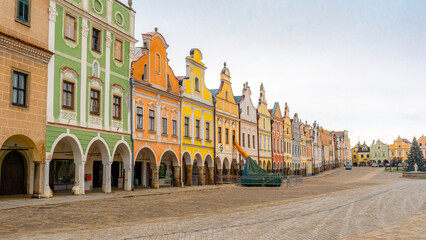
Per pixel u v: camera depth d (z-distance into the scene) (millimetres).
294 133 83000
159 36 36000
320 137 115688
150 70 34375
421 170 118312
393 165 154500
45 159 22953
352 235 12188
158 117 35531
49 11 23844
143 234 12125
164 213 17875
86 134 26422
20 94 21703
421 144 179125
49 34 23781
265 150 63406
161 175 42000
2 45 20406
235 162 51469
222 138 48375
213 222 14867
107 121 28703
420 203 23547
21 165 25281
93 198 23734
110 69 29312
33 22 22672
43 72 23172
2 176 23953
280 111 72812
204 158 43750
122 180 35188
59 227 13508
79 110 25969
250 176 45469
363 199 26562
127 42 31531
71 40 25562
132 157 31422
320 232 12719
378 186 45812
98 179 33344
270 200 25656
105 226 13766
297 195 30625
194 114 42031
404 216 17078
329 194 31891
